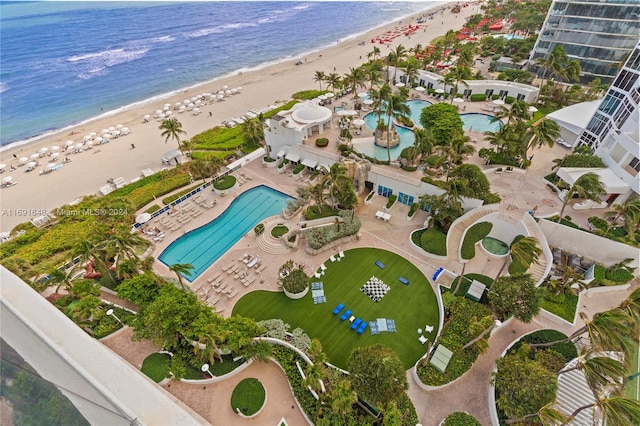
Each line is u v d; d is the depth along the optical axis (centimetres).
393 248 4275
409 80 8494
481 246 4125
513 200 4444
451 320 3219
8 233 5212
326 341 3250
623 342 2284
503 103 7219
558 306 3316
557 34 7612
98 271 4103
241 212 5134
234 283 3934
